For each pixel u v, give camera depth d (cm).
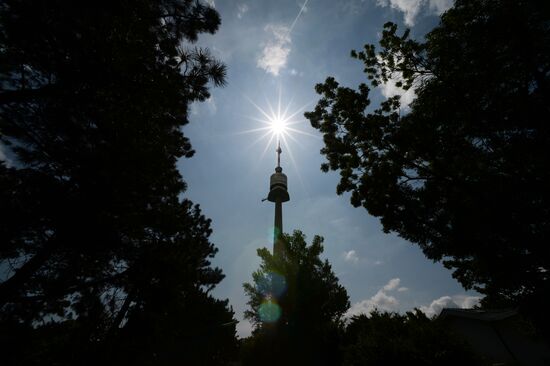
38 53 502
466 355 1109
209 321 2236
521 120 666
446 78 798
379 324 1427
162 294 871
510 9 629
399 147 920
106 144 662
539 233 679
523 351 1534
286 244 2095
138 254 838
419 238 898
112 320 1025
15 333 725
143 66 564
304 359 1572
